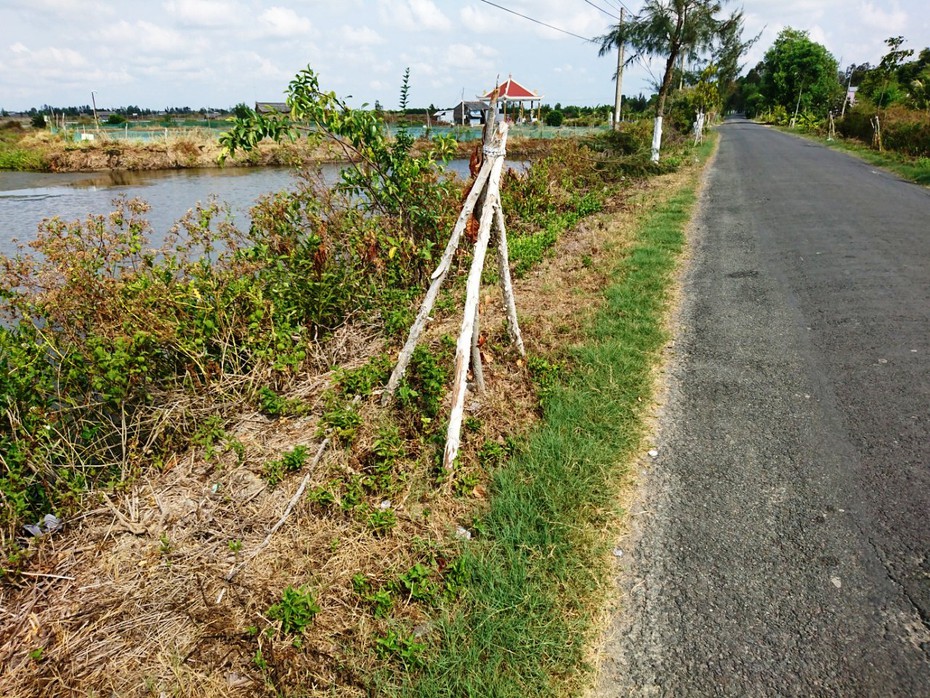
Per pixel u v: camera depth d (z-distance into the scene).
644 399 4.26
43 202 16.78
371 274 5.72
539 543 2.94
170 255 4.91
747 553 2.88
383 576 2.73
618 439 3.74
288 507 3.07
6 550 2.94
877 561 2.79
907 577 2.69
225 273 4.91
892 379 4.34
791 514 3.11
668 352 5.02
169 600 2.62
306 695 2.23
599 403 4.08
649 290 6.32
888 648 2.38
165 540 2.88
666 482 3.41
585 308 5.80
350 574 2.73
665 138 22.03
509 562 2.81
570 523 3.04
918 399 4.06
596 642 2.49
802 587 2.68
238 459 3.44
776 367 4.66
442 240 6.50
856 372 4.49
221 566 2.79
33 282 4.34
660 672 2.35
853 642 2.41
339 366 4.52
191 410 3.87
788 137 34.03
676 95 26.12
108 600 2.65
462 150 21.64
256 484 3.28
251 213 5.94
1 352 3.67
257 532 2.99
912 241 7.96
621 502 3.27
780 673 2.31
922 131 17.91
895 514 3.06
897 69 33.31
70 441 3.61
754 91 76.75
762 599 2.63
